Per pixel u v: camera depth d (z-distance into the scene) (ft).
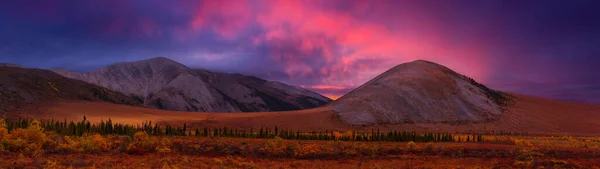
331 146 199.52
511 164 158.10
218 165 130.21
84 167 113.70
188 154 164.35
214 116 636.07
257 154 172.04
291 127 558.15
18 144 142.92
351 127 575.79
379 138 317.63
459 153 189.67
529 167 149.59
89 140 160.04
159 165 120.98
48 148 149.28
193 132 344.28
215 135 311.47
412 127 605.31
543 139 392.68
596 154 187.62
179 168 118.52
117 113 586.45
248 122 579.07
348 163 156.25
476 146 216.74
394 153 191.21
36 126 155.74
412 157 177.88
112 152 153.69
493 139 341.62
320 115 631.56
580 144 295.48
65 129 258.16
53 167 109.91
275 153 172.55
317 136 337.93
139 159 137.08
